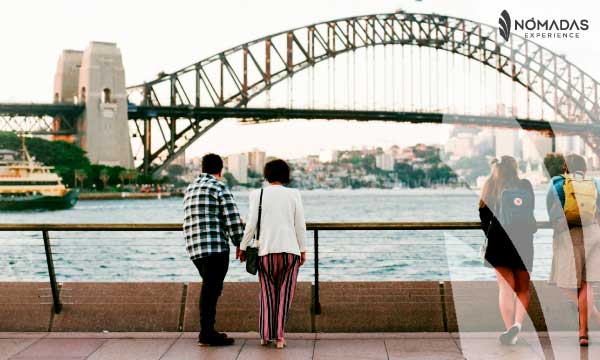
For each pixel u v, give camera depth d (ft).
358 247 106.83
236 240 18.56
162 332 20.56
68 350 18.16
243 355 17.49
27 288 21.76
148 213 336.08
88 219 293.43
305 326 20.76
